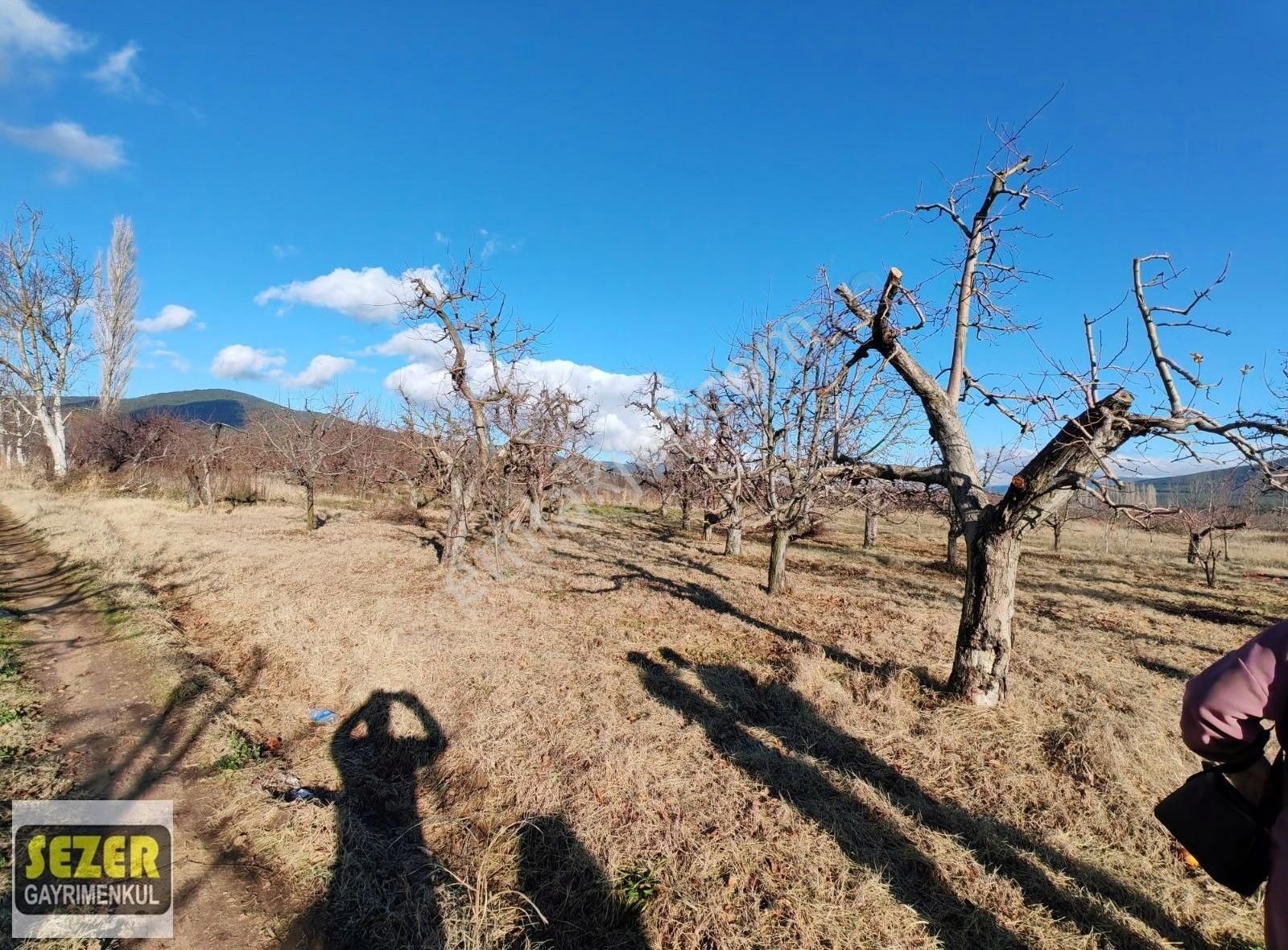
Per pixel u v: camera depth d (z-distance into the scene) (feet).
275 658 22.49
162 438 86.79
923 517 112.98
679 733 16.72
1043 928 10.43
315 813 13.47
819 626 28.68
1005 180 19.72
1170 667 25.07
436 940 10.30
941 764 15.46
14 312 82.79
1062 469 16.75
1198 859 5.67
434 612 27.45
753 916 10.57
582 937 10.68
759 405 32.58
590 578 36.91
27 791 13.99
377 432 68.80
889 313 19.62
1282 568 64.54
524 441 37.40
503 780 14.61
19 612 27.09
